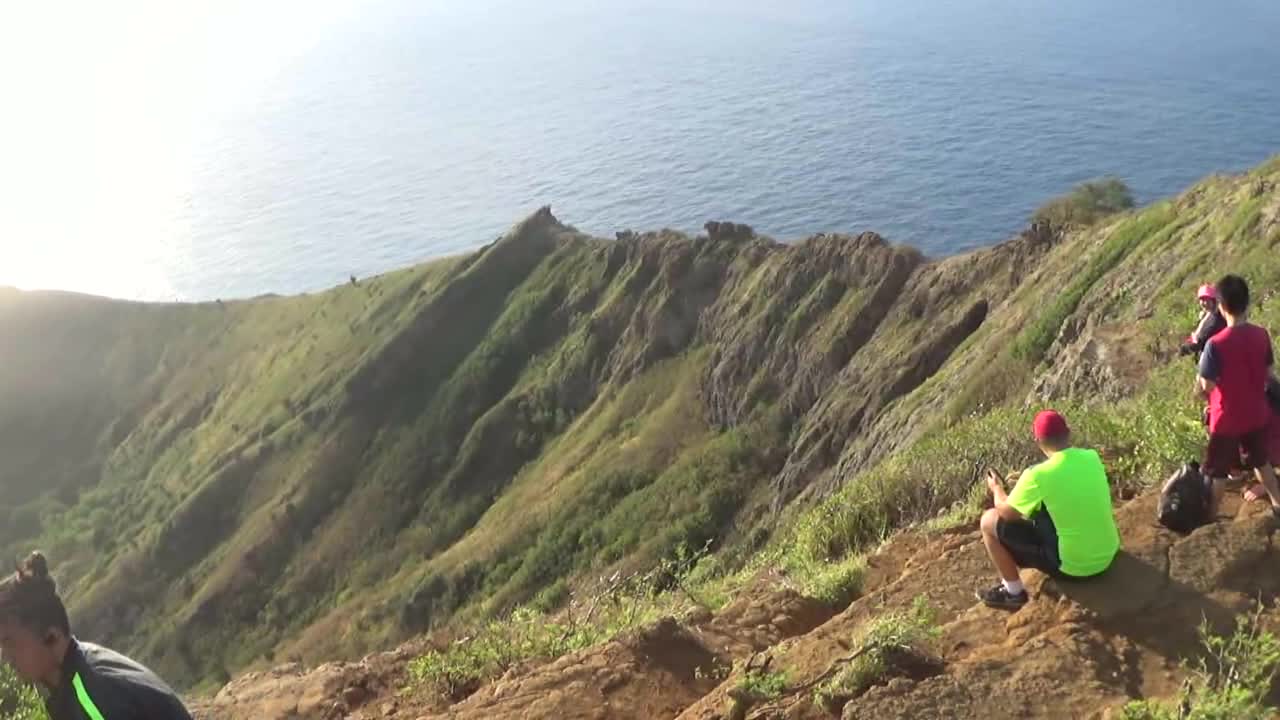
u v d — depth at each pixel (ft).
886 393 182.91
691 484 217.36
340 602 268.62
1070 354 77.61
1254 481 23.99
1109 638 18.72
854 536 36.68
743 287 252.83
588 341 284.82
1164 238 114.32
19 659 12.39
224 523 311.88
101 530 353.92
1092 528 19.94
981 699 17.54
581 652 24.54
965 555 23.97
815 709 18.79
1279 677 17.07
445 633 33.42
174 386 415.85
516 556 229.04
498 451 285.64
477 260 345.10
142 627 294.25
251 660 262.26
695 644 24.26
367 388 318.24
